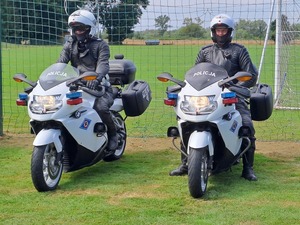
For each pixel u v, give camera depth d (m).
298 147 8.84
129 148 8.76
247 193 6.39
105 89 7.41
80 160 6.88
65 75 6.66
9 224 5.46
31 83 6.79
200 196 6.20
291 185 6.72
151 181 6.89
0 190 6.53
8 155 8.23
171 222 5.47
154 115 12.08
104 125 6.95
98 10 10.72
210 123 6.20
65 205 5.99
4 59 26.11
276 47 12.54
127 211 5.79
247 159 6.99
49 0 12.74
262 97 7.20
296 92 14.11
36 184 6.32
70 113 6.53
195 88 6.30
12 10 12.64
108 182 6.86
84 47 7.34
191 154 6.12
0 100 9.48
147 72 21.44
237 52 7.08
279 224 5.43
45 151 6.35
